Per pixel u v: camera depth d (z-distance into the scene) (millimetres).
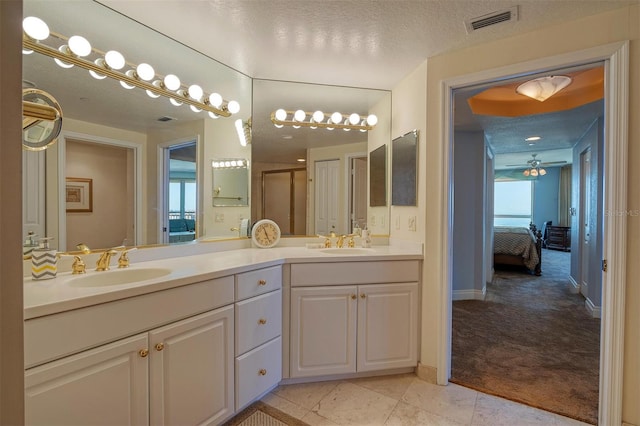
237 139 2402
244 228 2484
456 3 1506
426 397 1892
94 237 1677
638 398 1528
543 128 3924
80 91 1621
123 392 1197
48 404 1011
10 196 450
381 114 2693
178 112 2064
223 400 1580
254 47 1954
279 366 1920
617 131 1547
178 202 2064
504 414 1733
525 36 1766
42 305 993
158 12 1617
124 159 1806
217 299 1554
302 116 2590
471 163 4129
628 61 1522
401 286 2088
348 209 2711
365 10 1564
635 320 1532
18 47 461
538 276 5297
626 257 1537
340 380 2070
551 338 2807
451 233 2043
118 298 1174
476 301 3941
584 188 4133
